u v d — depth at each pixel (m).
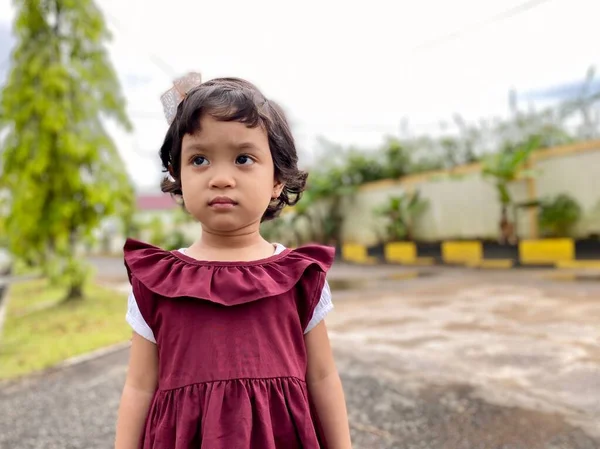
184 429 0.95
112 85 7.41
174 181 1.17
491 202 11.88
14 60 6.88
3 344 5.07
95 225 7.20
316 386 1.14
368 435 2.62
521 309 5.62
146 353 1.06
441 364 3.72
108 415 3.05
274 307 1.03
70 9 7.03
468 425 2.68
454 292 7.25
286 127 1.11
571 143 10.59
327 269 1.12
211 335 0.99
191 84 1.12
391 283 8.80
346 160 15.78
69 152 6.64
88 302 7.50
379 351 4.15
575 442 2.43
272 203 1.25
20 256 7.71
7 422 3.00
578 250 9.55
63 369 4.07
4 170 7.04
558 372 3.43
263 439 0.95
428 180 13.39
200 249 1.10
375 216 14.43
